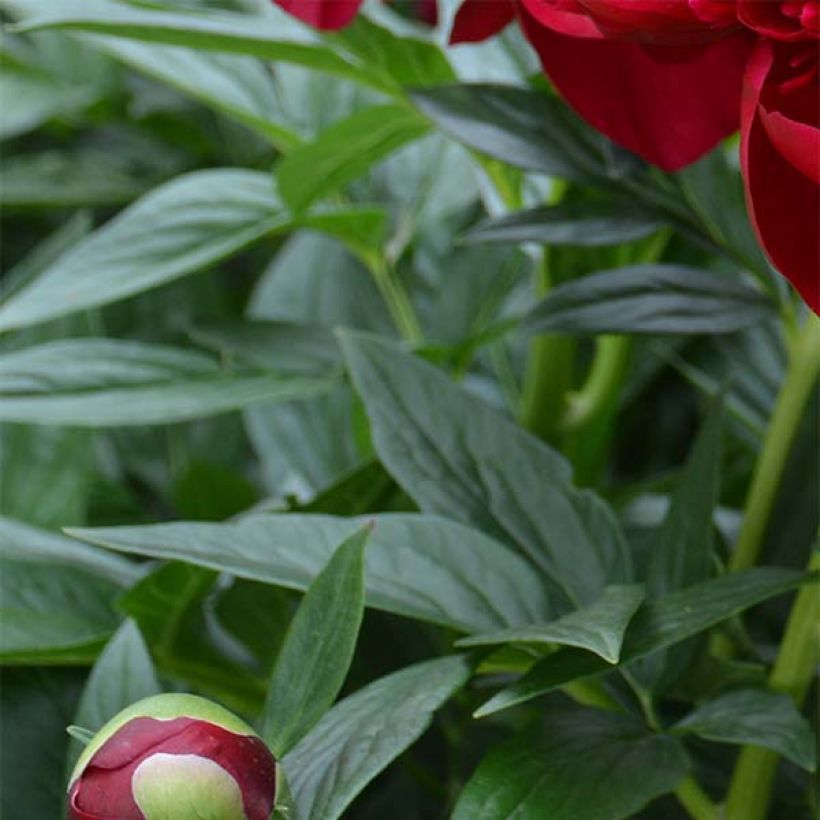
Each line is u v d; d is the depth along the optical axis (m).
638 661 0.86
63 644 0.91
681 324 0.91
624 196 0.92
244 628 0.93
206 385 0.97
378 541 0.85
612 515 0.88
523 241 0.91
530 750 0.83
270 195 1.00
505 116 0.92
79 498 1.00
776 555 0.97
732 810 0.88
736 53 0.84
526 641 0.83
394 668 0.97
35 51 1.20
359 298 1.08
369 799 1.00
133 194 1.16
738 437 1.03
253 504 1.01
